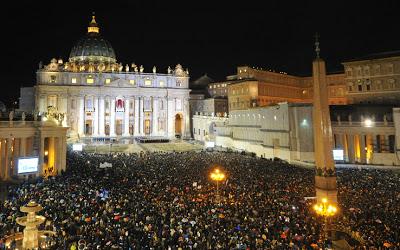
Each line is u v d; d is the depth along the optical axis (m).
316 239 20.86
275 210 26.42
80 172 46.22
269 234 21.36
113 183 37.94
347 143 64.62
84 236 20.58
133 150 84.81
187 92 127.31
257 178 40.91
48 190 31.67
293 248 18.73
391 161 57.06
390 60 75.50
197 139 116.56
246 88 94.94
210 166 51.56
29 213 22.34
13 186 37.22
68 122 113.38
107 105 119.00
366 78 79.81
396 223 23.41
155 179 40.12
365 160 61.91
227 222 23.45
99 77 117.56
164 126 124.56
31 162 41.62
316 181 27.97
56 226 22.66
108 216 24.73
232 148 90.44
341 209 26.98
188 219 23.88
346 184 36.50
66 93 113.62
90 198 29.47
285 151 64.69
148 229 21.81
